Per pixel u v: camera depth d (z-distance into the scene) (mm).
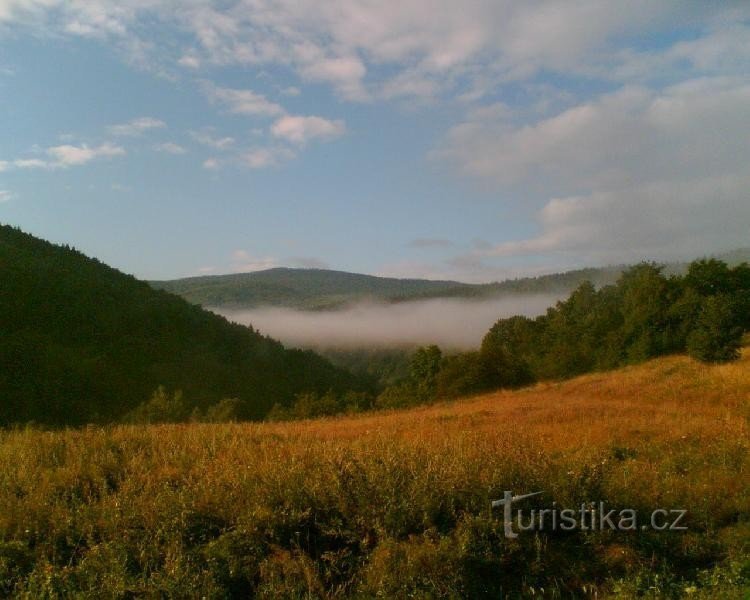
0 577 5172
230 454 8586
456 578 5254
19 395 72750
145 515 6074
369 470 6605
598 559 5855
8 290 101938
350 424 17000
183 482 7184
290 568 5418
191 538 5816
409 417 19391
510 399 28250
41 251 139500
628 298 55188
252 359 121500
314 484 6492
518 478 6625
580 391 27906
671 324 40625
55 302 106562
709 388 22438
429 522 5906
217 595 5043
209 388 99562
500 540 5719
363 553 5746
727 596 4906
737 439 10109
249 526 5789
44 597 4906
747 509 6777
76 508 6391
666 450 9898
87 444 9430
